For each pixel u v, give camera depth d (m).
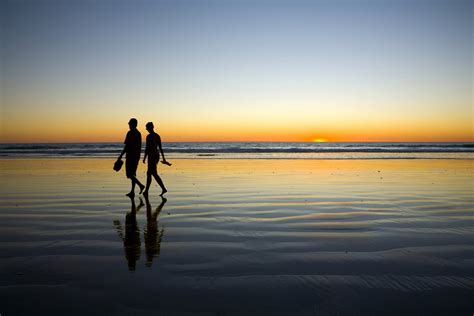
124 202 7.79
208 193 9.12
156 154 8.77
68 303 2.93
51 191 9.43
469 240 4.76
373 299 3.02
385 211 6.79
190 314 2.76
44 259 3.97
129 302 2.95
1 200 8.03
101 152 34.88
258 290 3.18
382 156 27.56
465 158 24.58
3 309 2.83
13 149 44.22
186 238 4.87
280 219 6.09
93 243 4.61
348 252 4.25
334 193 9.07
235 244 4.58
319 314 2.78
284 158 25.28
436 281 3.38
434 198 8.29
